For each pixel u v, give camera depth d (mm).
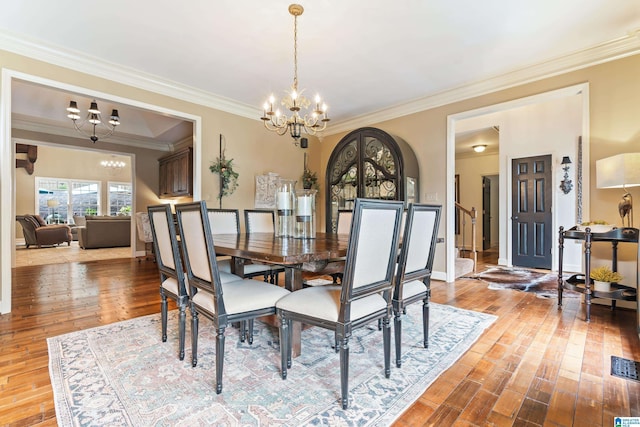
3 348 2035
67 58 3021
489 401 1479
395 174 4078
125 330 2365
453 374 1726
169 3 2291
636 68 2729
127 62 3221
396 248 1693
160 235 2062
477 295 3375
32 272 4668
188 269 1823
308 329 2414
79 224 9539
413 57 3107
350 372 1749
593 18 2461
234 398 1495
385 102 4375
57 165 9945
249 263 2789
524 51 2988
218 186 4297
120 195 11039
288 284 2072
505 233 5355
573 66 3043
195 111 4059
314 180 5395
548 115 4930
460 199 7727
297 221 2654
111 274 4523
